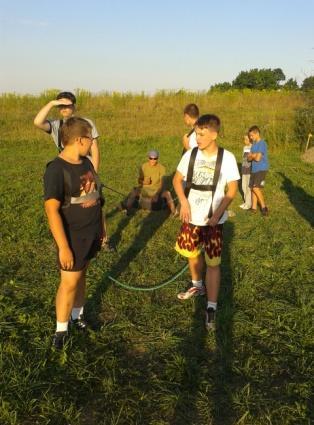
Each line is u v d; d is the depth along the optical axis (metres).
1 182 10.20
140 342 3.86
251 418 2.95
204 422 2.95
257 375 3.43
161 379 3.35
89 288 4.76
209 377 3.38
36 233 6.47
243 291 4.79
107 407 3.04
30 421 2.89
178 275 5.03
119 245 6.21
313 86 19.70
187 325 4.16
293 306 4.50
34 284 4.88
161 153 15.30
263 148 7.96
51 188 3.14
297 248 6.18
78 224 3.31
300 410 3.00
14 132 18.06
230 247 6.22
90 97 26.59
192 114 5.98
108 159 13.84
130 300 4.61
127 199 7.93
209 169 4.01
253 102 27.05
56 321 3.96
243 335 3.99
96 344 3.74
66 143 3.26
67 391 3.14
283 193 9.92
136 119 22.05
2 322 3.96
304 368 3.49
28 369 3.28
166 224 7.30
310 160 14.38
